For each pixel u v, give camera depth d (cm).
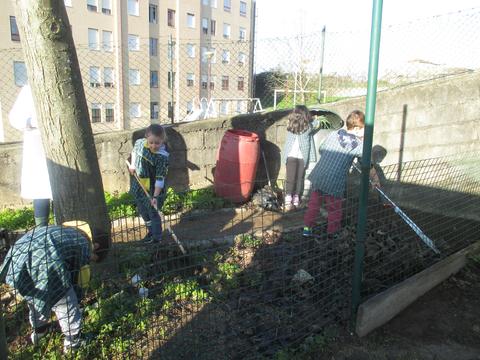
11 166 554
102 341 285
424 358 293
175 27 3781
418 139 609
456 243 471
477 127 552
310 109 627
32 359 266
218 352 283
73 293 274
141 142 423
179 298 332
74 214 351
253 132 676
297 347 296
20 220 498
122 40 3306
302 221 520
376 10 277
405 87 609
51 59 321
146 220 431
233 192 603
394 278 389
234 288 358
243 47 1055
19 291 253
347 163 445
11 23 2670
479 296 369
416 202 510
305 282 362
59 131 337
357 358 290
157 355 279
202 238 454
